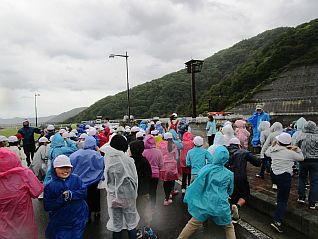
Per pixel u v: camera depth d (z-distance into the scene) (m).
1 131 27.38
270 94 56.28
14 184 3.71
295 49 63.91
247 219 6.27
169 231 5.75
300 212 5.75
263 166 8.90
